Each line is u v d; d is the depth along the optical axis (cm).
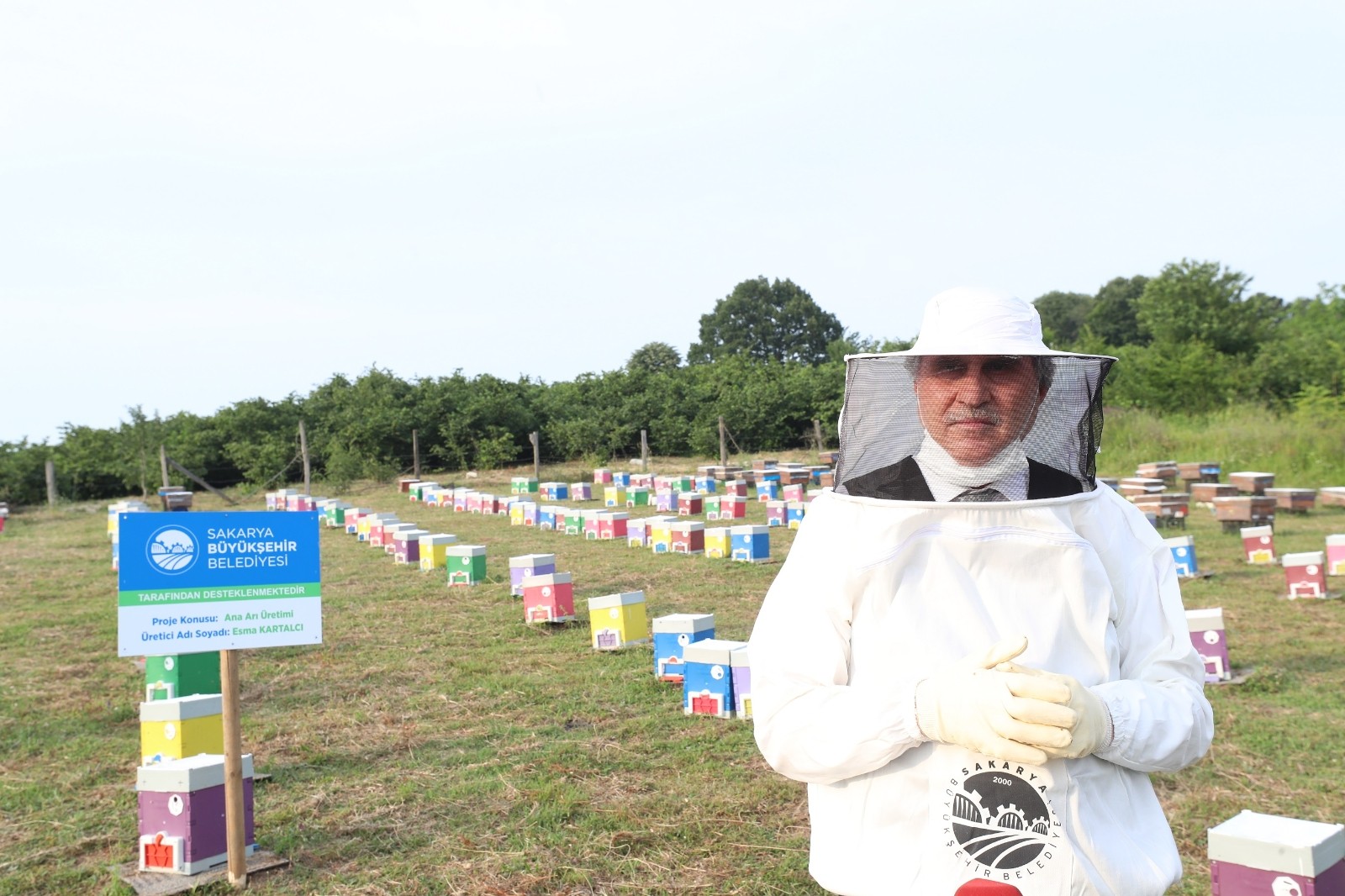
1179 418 3186
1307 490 1936
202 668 790
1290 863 304
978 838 177
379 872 495
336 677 891
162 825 495
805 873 482
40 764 678
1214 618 789
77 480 3353
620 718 750
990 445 194
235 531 477
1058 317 7656
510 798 589
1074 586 184
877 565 186
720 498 2153
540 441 3941
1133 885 178
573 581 1413
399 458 3759
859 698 180
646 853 512
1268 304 4291
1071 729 162
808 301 7981
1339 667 832
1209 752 629
